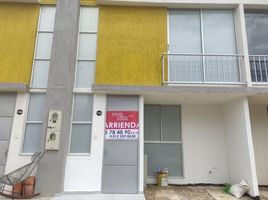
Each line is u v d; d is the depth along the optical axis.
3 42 6.75
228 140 7.32
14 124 6.29
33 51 6.74
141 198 5.57
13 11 6.99
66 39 6.61
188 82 6.52
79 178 6.02
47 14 7.12
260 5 7.11
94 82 6.60
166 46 6.91
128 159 6.18
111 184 6.03
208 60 6.95
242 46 6.75
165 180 7.01
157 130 7.61
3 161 6.08
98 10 7.18
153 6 7.18
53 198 5.47
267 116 7.76
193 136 7.57
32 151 6.22
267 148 7.56
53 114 6.08
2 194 5.43
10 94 6.48
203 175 7.29
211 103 7.66
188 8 7.32
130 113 6.45
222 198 5.83
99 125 6.33
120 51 6.81
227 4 7.11
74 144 6.28
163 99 7.16
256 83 6.57
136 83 6.62
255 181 5.89
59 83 6.32
